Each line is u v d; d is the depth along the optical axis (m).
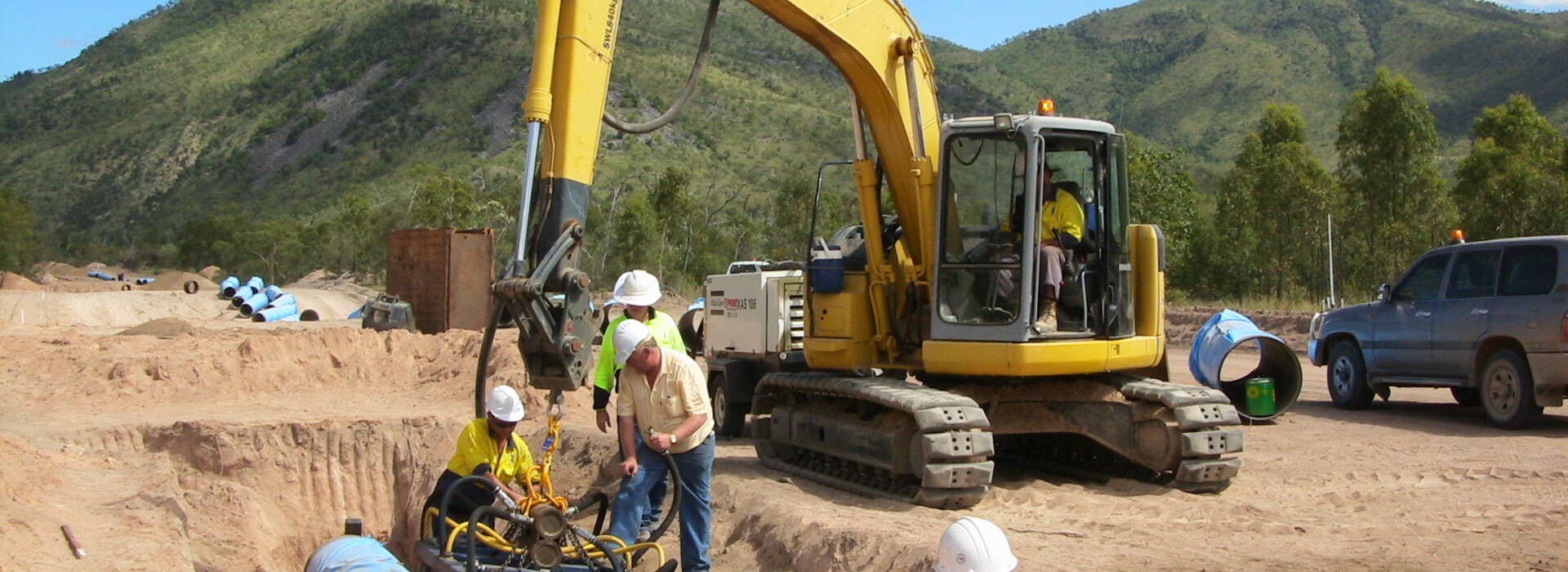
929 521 8.53
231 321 31.56
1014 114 9.91
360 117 160.75
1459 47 172.62
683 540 7.72
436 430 14.85
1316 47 185.75
